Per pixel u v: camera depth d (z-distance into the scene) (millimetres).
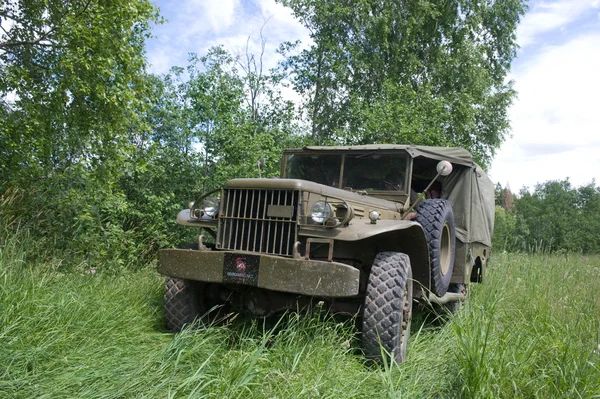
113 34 6535
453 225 5121
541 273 6543
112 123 6684
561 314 4500
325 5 17641
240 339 3730
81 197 6516
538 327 4250
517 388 3018
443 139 13695
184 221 4262
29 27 6332
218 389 2760
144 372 2998
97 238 6578
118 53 6594
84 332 3705
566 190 39750
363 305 3895
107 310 4195
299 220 3744
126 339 3799
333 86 17484
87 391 2680
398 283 3760
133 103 6828
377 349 3658
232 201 4012
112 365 3086
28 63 6414
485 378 2951
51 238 5840
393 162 5148
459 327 3477
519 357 3316
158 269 4027
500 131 20422
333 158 5410
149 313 4648
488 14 20844
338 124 17484
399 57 18359
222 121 9703
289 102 14594
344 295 3471
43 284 4312
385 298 3711
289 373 3084
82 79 6301
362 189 5164
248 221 3930
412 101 14492
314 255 4082
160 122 10289
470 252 5895
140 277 5957
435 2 19172
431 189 5980
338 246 4184
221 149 9664
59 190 6441
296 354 3338
